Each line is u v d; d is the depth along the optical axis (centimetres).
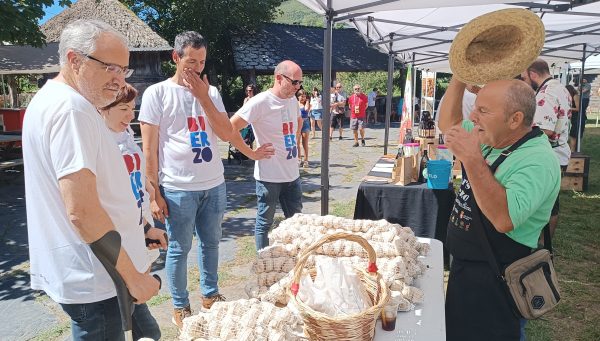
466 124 243
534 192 177
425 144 537
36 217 175
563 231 540
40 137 162
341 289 178
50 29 1820
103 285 180
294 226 252
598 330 338
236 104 2239
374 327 174
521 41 203
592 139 1370
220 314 171
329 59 375
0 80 1798
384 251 226
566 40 749
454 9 487
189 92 296
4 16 916
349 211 638
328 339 163
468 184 208
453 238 214
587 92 1189
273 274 222
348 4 359
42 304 377
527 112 185
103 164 174
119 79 171
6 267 458
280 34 2278
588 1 358
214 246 323
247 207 675
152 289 177
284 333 163
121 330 191
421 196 416
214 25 2084
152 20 2208
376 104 2198
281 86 356
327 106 381
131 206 192
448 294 216
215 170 310
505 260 199
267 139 364
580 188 725
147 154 293
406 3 352
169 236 304
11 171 980
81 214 158
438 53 855
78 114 160
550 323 349
